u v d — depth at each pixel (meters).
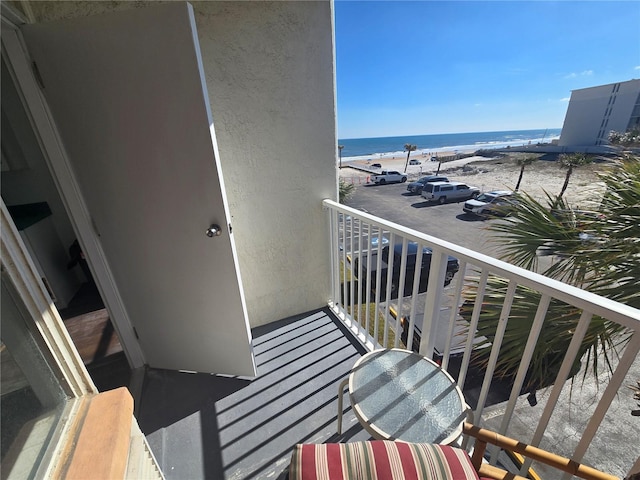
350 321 2.10
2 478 0.49
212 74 1.56
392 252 1.46
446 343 1.20
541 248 1.69
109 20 1.02
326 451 0.81
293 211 1.99
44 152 1.21
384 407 1.00
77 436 0.62
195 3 1.44
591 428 0.78
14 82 1.10
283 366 1.76
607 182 1.52
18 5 1.12
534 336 0.87
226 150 1.72
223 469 1.22
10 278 0.55
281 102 1.73
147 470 0.80
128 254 1.44
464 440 1.19
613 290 1.30
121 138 1.19
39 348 0.62
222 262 1.42
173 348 1.66
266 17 1.56
